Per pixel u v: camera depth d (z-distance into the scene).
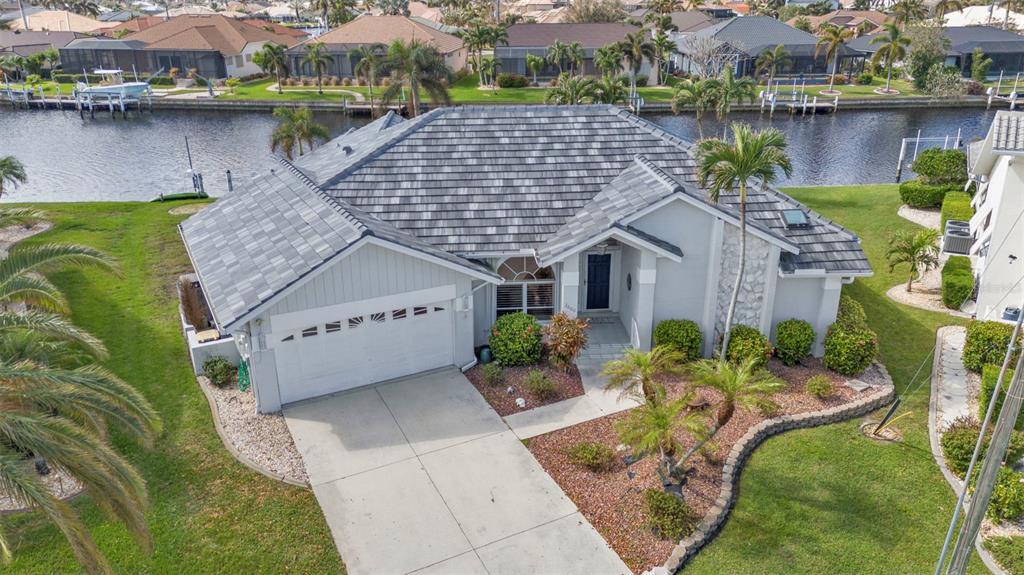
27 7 163.75
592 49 91.50
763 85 90.44
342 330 19.94
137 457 17.41
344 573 14.26
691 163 24.30
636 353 16.80
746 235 21.16
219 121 77.31
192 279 27.80
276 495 16.31
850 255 21.86
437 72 66.44
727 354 21.64
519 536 15.19
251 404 19.86
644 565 14.35
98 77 97.88
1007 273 24.50
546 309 23.73
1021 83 89.81
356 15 142.88
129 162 58.69
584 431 18.72
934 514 15.73
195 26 101.56
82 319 24.94
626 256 23.42
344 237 19.19
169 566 14.30
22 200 47.59
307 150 59.81
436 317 21.30
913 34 87.12
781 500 16.14
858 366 21.11
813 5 157.25
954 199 35.34
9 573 14.03
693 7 145.75
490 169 24.09
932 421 19.25
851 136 67.56
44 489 10.97
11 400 12.49
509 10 180.62
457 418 19.34
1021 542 14.67
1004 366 11.34
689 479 16.56
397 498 16.28
